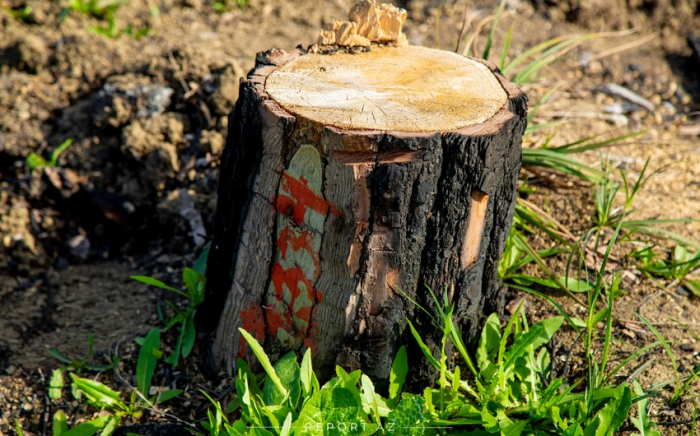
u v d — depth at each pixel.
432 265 2.50
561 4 5.53
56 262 3.72
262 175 2.49
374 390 2.68
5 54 4.45
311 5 5.50
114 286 3.52
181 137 3.93
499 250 2.68
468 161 2.31
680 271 3.17
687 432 2.50
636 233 3.40
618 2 5.57
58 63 4.36
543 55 3.96
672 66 5.13
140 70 4.20
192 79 4.05
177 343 3.07
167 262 3.59
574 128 4.29
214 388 2.87
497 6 5.50
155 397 2.83
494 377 2.57
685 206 3.62
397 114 2.39
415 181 2.29
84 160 3.92
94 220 3.83
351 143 2.24
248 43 4.92
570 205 3.53
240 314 2.76
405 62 2.84
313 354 2.65
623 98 4.69
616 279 3.05
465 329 2.75
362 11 2.98
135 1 5.22
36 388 2.95
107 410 2.79
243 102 2.54
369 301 2.49
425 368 2.69
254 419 2.35
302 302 2.57
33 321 3.32
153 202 3.82
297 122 2.33
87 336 3.20
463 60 2.89
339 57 2.84
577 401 2.53
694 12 5.65
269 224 2.54
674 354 2.81
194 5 5.33
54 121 4.11
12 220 3.72
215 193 3.70
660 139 4.31
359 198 2.29
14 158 3.95
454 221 2.43
